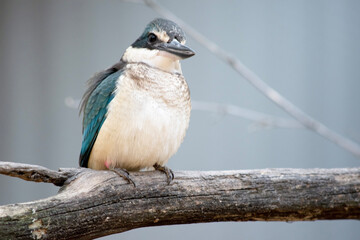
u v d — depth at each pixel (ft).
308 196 21.35
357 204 21.34
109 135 23.02
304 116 29.76
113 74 24.66
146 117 22.67
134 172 21.54
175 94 23.47
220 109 32.83
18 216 18.43
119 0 41.04
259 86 29.89
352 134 35.99
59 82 41.09
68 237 19.45
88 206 19.84
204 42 30.04
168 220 21.34
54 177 20.70
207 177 21.54
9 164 19.92
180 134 24.08
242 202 21.31
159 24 25.31
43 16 41.42
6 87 40.96
